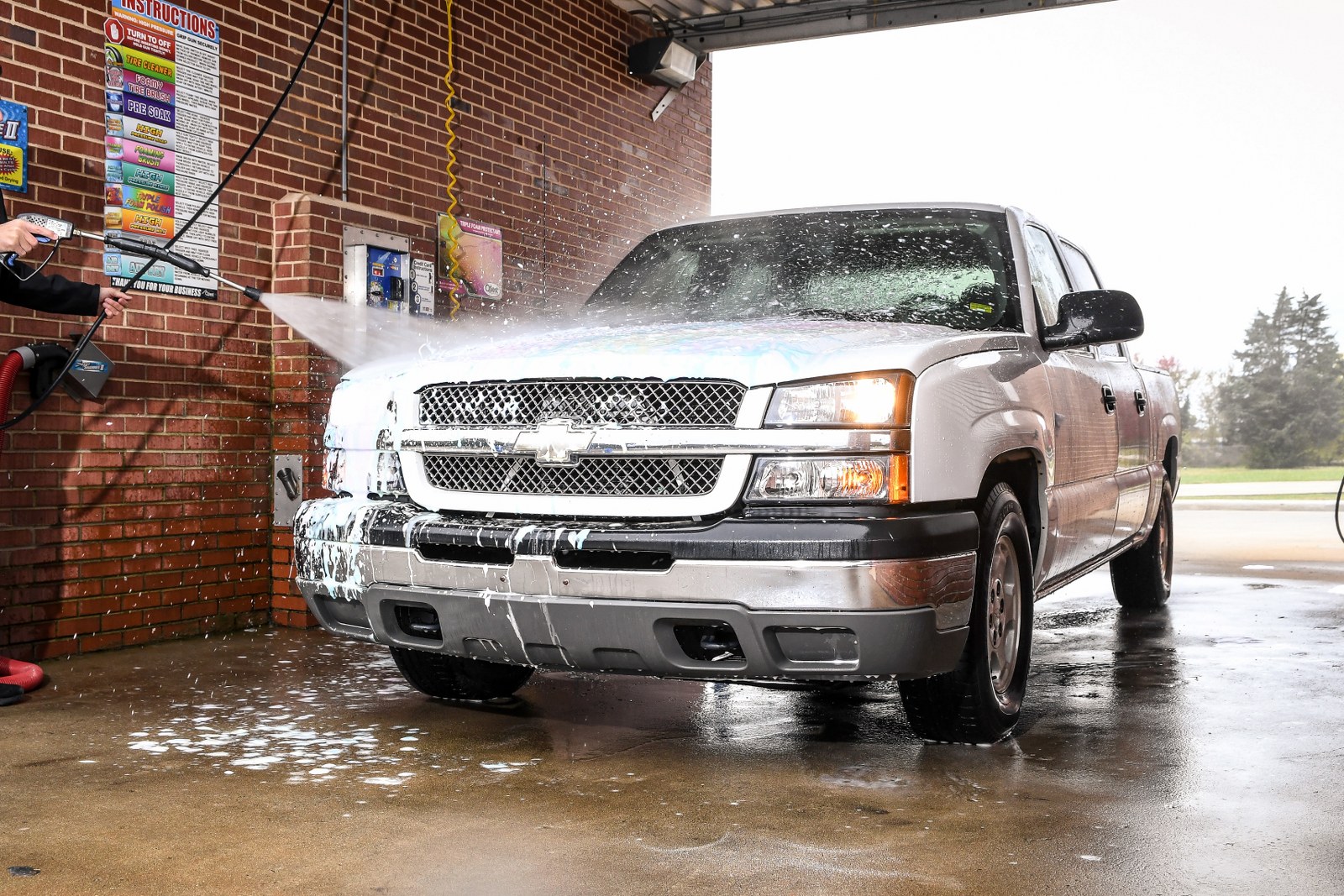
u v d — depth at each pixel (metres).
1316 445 70.31
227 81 6.58
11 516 5.54
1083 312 4.53
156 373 6.18
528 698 4.84
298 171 7.02
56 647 5.74
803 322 4.06
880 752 3.94
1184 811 3.27
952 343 3.79
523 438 3.71
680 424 3.55
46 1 5.67
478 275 8.33
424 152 8.00
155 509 6.19
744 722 4.40
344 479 4.24
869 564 3.33
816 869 2.83
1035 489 4.39
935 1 9.67
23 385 5.57
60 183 5.73
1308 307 71.38
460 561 3.82
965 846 2.99
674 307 4.91
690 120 11.13
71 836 3.09
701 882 2.76
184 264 4.89
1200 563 10.62
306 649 6.03
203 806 3.36
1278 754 3.89
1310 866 2.84
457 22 8.28
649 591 3.48
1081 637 6.37
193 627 6.39
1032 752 3.94
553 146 9.29
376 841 3.05
